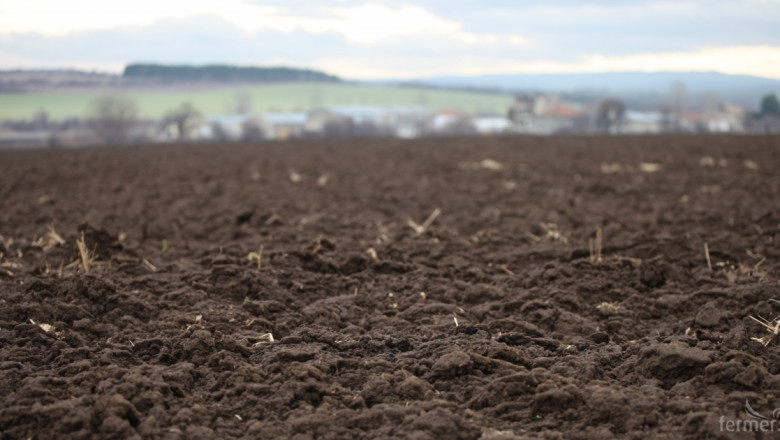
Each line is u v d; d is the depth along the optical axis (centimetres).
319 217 929
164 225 887
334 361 413
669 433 330
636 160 1750
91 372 387
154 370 395
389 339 455
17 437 329
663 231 819
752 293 517
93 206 1078
